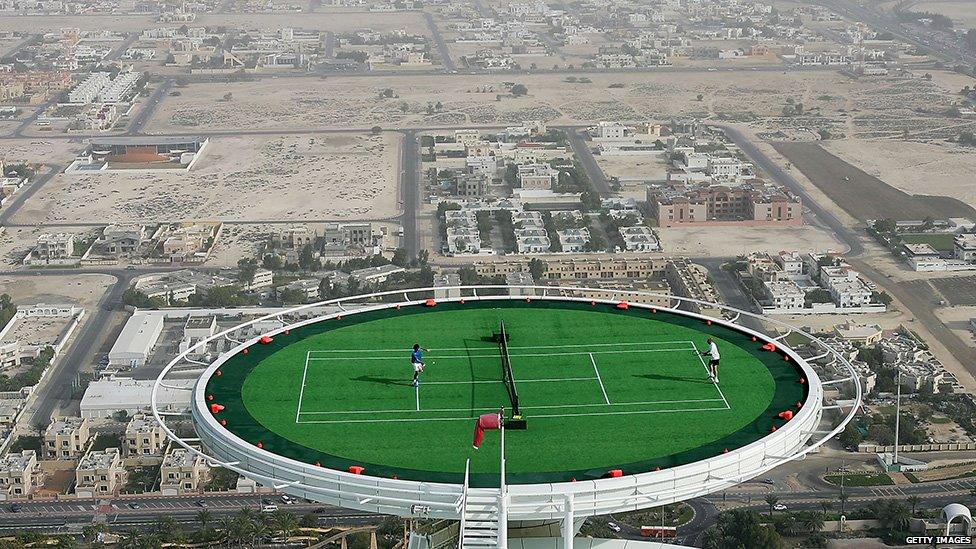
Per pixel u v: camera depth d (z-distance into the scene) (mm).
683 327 195125
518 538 160000
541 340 190625
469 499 140500
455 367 180750
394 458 152000
